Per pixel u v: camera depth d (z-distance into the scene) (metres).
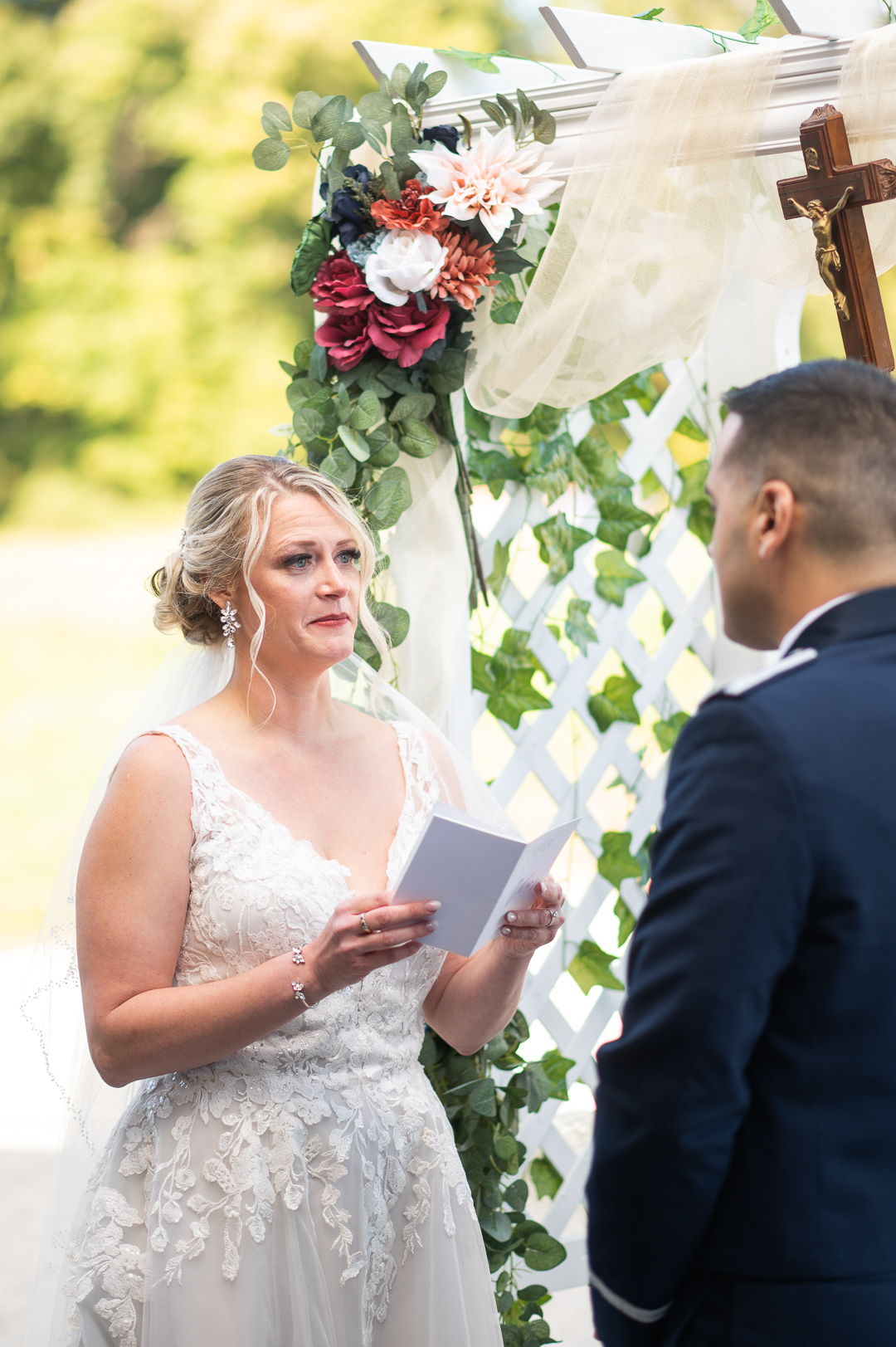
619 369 2.41
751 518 1.32
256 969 1.75
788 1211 1.21
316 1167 1.83
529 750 2.92
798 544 1.30
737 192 2.26
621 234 2.31
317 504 1.99
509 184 2.41
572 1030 3.01
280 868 1.85
